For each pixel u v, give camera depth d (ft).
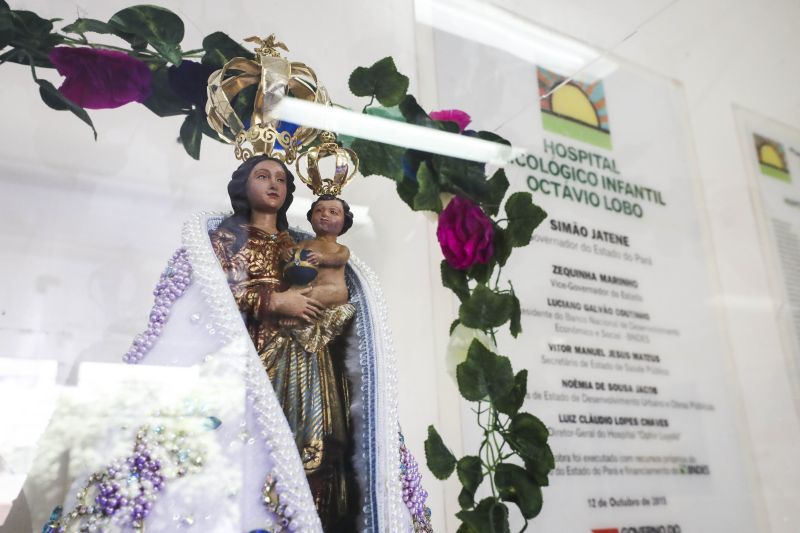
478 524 3.92
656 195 5.48
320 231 3.21
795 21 6.33
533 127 5.12
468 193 4.62
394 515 2.78
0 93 3.52
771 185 5.93
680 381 5.08
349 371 3.05
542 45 5.31
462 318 4.35
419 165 4.47
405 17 4.87
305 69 3.59
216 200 3.84
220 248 2.99
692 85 5.85
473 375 4.20
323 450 2.89
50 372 3.14
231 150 3.94
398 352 4.21
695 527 4.75
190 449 2.58
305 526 2.56
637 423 4.82
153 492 2.47
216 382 2.69
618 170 5.39
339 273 3.16
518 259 4.76
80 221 3.52
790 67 6.23
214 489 2.53
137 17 3.84
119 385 2.71
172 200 3.76
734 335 5.38
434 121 4.58
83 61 3.69
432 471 3.92
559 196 5.06
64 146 3.59
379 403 2.96
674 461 4.85
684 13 5.93
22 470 2.77
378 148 4.34
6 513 2.71
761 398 5.28
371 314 3.11
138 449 2.55
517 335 4.55
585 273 4.99
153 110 3.82
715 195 5.69
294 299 2.98
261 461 2.62
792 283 5.68
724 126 5.89
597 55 5.52
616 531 4.50
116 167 3.67
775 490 5.08
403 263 4.37
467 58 5.00
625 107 5.55
